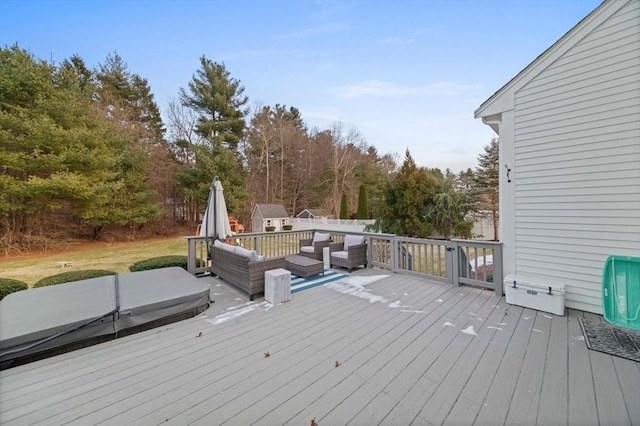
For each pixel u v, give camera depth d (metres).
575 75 3.30
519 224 3.78
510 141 3.85
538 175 3.61
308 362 2.28
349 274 5.36
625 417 1.61
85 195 10.59
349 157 23.30
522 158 3.75
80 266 7.99
